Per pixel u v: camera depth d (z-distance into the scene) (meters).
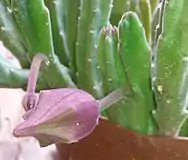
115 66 0.23
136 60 0.22
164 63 0.21
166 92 0.22
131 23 0.21
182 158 0.24
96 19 0.23
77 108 0.18
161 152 0.24
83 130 0.19
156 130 0.24
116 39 0.22
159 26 0.23
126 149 0.24
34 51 0.24
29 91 0.21
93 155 0.26
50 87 0.25
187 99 0.22
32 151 0.34
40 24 0.23
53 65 0.24
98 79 0.24
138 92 0.23
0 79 0.25
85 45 0.23
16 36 0.25
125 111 0.24
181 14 0.20
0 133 0.36
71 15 0.25
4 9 0.25
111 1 0.23
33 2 0.22
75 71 0.26
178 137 0.23
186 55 0.21
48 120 0.18
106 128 0.24
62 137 0.19
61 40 0.25
